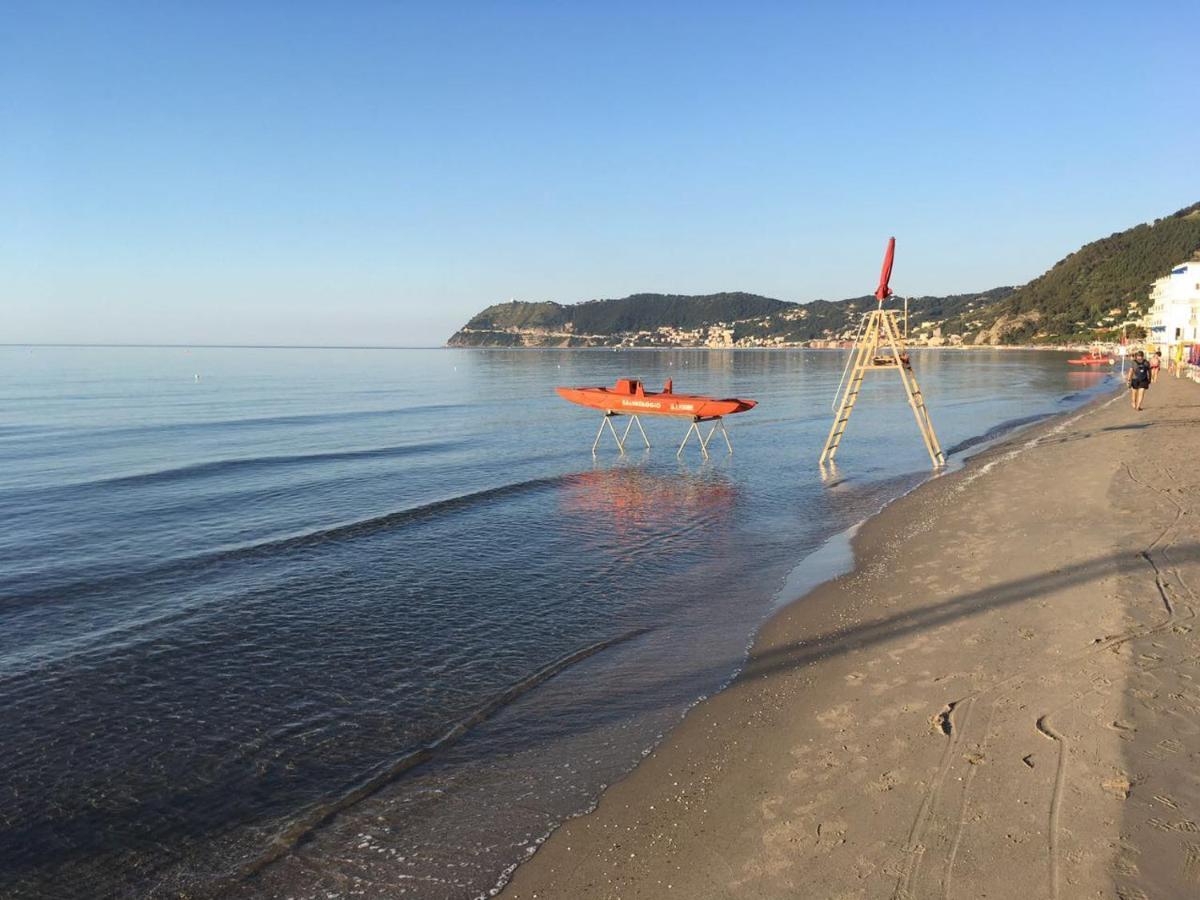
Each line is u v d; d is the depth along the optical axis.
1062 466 18.39
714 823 5.29
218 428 37.88
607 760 6.54
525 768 6.53
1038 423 33.88
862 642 8.55
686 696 7.75
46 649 9.77
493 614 10.88
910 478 20.92
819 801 5.32
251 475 23.80
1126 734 5.48
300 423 40.56
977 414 41.72
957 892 4.12
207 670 9.06
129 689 8.56
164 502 19.58
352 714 7.84
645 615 10.62
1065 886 4.02
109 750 7.19
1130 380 30.59
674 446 30.38
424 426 39.22
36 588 12.37
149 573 13.20
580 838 5.35
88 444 31.41
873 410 45.81
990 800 4.93
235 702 8.20
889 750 5.88
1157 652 6.87
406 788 6.33
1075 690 6.34
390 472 24.34
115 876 5.39
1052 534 11.77
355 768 6.77
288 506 19.08
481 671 8.85
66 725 7.70
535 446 30.97
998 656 7.41
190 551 14.66
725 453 27.88
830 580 11.41
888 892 4.22
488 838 5.51
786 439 32.00
